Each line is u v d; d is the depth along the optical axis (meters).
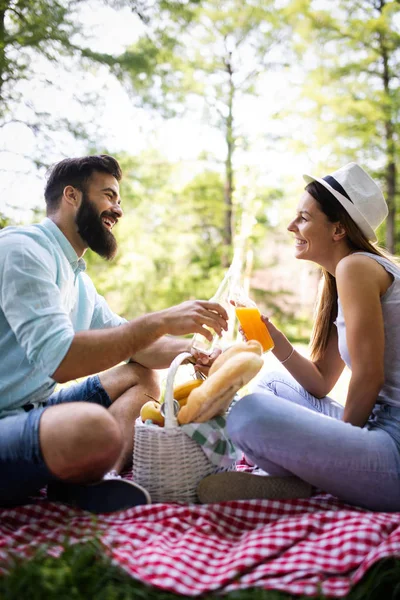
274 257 14.38
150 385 2.41
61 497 1.97
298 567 1.48
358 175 2.18
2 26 9.49
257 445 1.81
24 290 1.92
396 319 1.96
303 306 15.23
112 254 2.37
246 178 13.08
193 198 13.74
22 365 1.98
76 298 2.38
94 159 2.29
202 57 12.69
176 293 13.60
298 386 2.42
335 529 1.62
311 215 2.18
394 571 1.42
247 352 1.90
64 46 10.16
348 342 1.92
